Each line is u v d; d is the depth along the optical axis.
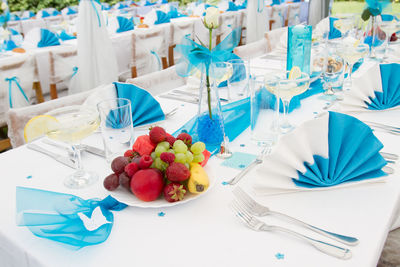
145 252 0.67
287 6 6.08
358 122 0.87
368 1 2.37
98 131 1.25
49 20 5.24
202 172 0.79
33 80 2.54
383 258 1.43
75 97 1.49
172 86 1.97
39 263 0.66
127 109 1.01
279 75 1.15
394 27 2.15
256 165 0.97
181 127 1.26
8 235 0.72
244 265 0.63
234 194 0.82
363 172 0.84
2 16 3.23
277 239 0.69
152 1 6.86
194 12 5.57
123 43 3.53
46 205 0.73
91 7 2.88
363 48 1.49
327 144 0.86
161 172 0.78
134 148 0.86
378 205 0.78
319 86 1.67
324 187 0.83
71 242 0.65
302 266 0.62
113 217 0.76
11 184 0.94
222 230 0.72
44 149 1.14
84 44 2.92
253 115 1.11
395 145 1.06
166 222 0.75
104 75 3.06
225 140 1.05
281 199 0.81
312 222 0.73
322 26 2.86
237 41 0.99
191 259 0.65
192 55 0.98
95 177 0.95
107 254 0.66
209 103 1.07
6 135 2.68
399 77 1.36
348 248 0.65
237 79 1.50
